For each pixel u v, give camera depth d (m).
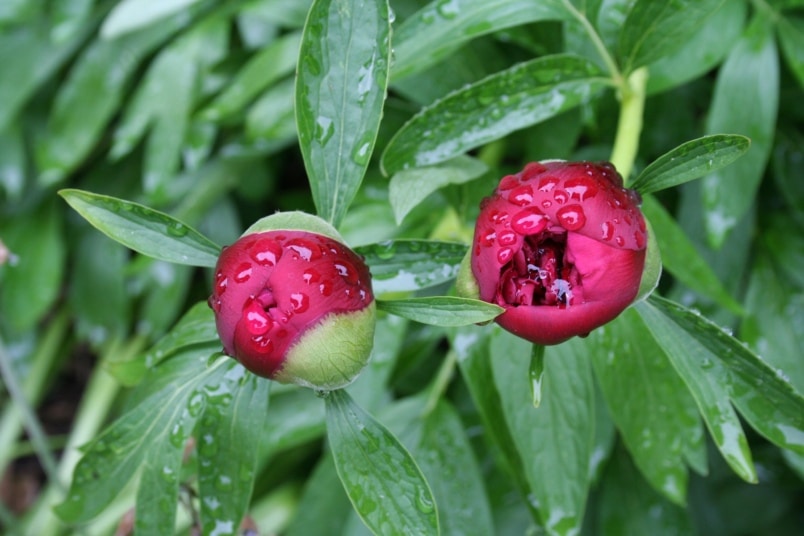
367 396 0.78
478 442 0.86
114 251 1.04
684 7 0.69
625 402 0.74
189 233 0.65
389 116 0.82
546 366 0.73
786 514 0.93
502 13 0.71
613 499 0.83
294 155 1.04
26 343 1.14
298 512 0.82
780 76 0.82
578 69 0.70
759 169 0.77
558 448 0.73
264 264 0.62
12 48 0.96
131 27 0.85
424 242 0.66
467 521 0.78
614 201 0.62
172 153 0.89
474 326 0.75
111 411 1.12
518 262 0.62
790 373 0.80
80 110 0.94
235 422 0.68
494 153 0.81
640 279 0.62
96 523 1.02
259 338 0.62
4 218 1.05
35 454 1.24
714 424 0.66
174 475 0.69
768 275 0.81
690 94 0.83
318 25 0.65
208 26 0.91
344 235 0.80
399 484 0.65
